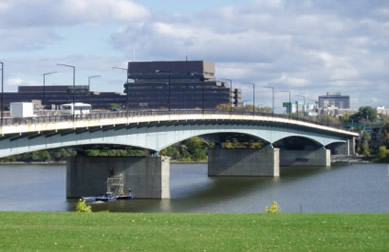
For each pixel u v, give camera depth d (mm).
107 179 126625
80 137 109312
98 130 113812
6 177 169125
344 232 52000
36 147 98312
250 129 183500
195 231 52156
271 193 138625
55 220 57094
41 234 50906
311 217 58344
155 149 134250
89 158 127438
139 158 127250
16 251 45844
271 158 187250
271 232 51969
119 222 56188
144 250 46344
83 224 55250
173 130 141750
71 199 122375
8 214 60469
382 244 48000
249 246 47438
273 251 46188
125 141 123062
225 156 189500
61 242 48438
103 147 129500
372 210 109938
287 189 147375
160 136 136125
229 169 189375
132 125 123000
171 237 50000
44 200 119875
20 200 119375
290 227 53875
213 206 114750
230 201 123125
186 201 122875
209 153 190250
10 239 49375
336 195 134750
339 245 47781
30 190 136375
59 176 171750
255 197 130625
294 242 48625
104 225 54812
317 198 129250
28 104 116500
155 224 55312
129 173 127250
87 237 49938
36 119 95438
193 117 145250
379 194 136500
